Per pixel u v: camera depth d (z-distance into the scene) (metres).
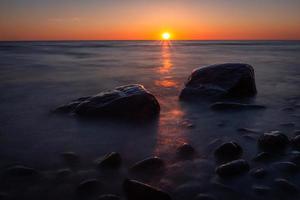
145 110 5.66
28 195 2.87
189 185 3.03
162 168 3.42
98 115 5.60
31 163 3.59
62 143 4.27
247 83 7.71
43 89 9.12
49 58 25.50
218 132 4.78
